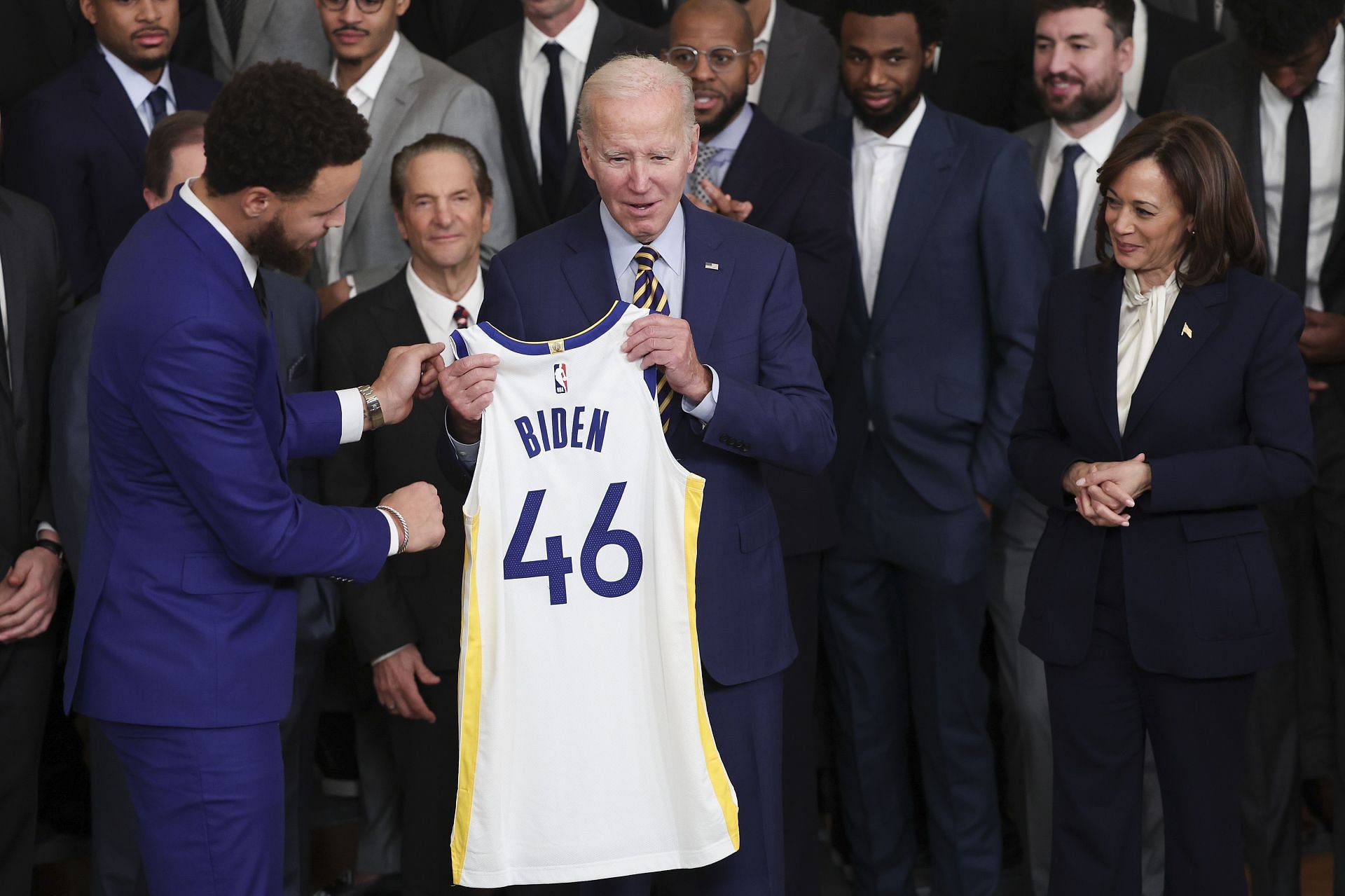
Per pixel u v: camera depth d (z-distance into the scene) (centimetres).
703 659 434
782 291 450
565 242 449
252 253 418
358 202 671
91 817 649
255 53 732
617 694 431
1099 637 504
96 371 412
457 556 575
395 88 674
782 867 461
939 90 748
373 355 582
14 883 570
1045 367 532
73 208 631
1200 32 735
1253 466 480
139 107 655
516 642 429
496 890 552
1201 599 485
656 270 445
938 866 642
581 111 421
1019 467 528
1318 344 620
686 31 610
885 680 650
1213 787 495
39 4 702
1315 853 705
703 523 436
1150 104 730
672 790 431
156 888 427
